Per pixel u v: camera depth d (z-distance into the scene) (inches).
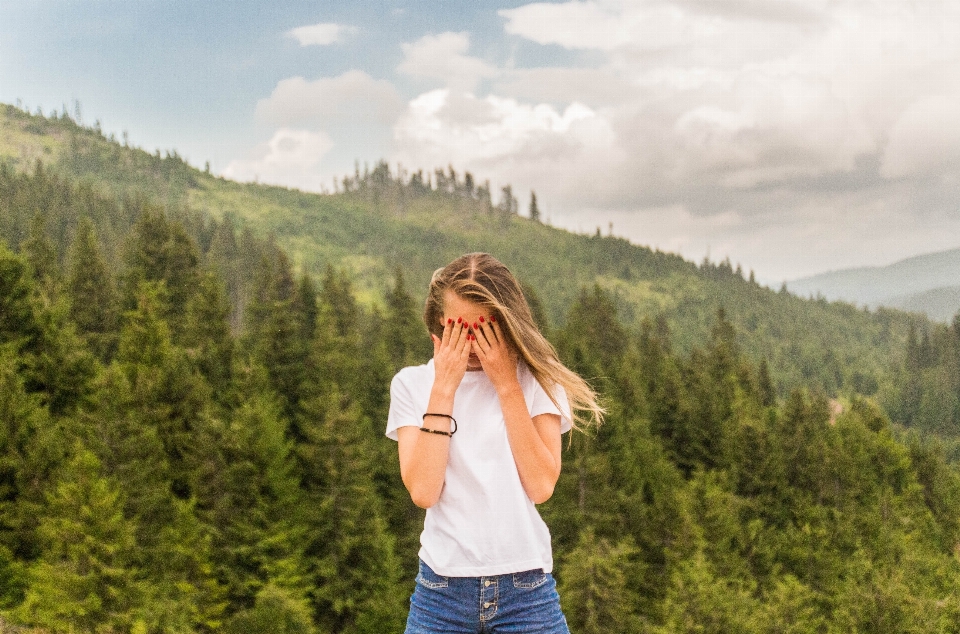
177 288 2502.5
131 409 1323.8
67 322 1915.6
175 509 1220.5
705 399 2635.3
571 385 89.9
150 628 953.5
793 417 2842.0
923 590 1828.2
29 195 6865.2
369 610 1283.2
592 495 1732.3
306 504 1380.4
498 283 88.6
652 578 1608.0
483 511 86.8
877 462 2974.9
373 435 1968.5
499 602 86.6
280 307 2081.7
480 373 92.4
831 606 1825.8
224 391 1908.2
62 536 956.6
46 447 1154.0
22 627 821.9
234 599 1224.2
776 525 2203.5
